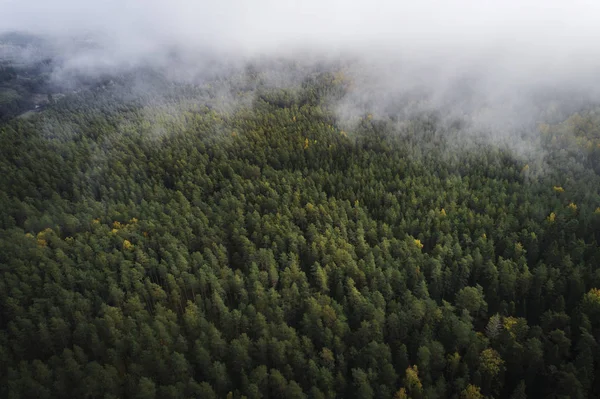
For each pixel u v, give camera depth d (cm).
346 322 6181
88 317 6562
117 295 6662
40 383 5225
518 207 8919
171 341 5741
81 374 5266
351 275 6994
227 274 7181
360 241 7781
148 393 4866
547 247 7512
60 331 6059
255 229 8675
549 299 6334
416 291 6512
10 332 6322
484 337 5600
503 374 5162
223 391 5328
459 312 6291
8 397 4978
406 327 5812
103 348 5791
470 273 7138
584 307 5728
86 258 7912
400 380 5312
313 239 8275
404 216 9206
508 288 6438
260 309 6397
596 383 4875
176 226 8769
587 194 8856
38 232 9112
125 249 8200
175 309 7006
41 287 7119
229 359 5741
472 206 9288
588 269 6556
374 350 5325
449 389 5109
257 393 4919
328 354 5397
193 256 7700
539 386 5094
